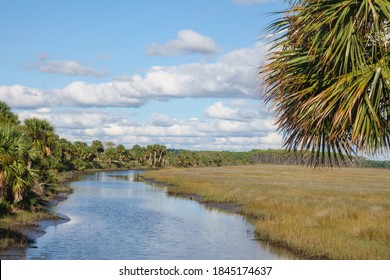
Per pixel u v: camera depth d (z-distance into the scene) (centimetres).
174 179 6794
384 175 11231
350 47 586
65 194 4175
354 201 3297
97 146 13212
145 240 2038
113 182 6562
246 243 1972
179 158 16012
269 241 2014
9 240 1767
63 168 8344
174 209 3322
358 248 1555
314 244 1728
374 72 575
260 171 11131
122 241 1998
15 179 2081
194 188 4947
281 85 661
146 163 15112
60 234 2094
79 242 1928
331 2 605
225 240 2048
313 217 2331
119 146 14625
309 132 636
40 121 3694
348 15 589
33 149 2219
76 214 2870
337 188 4944
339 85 580
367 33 609
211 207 3469
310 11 617
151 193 4772
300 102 641
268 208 2928
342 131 590
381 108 600
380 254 1488
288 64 652
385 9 565
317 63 628
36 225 2219
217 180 6316
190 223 2602
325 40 590
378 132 573
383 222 2025
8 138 2061
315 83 630
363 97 573
